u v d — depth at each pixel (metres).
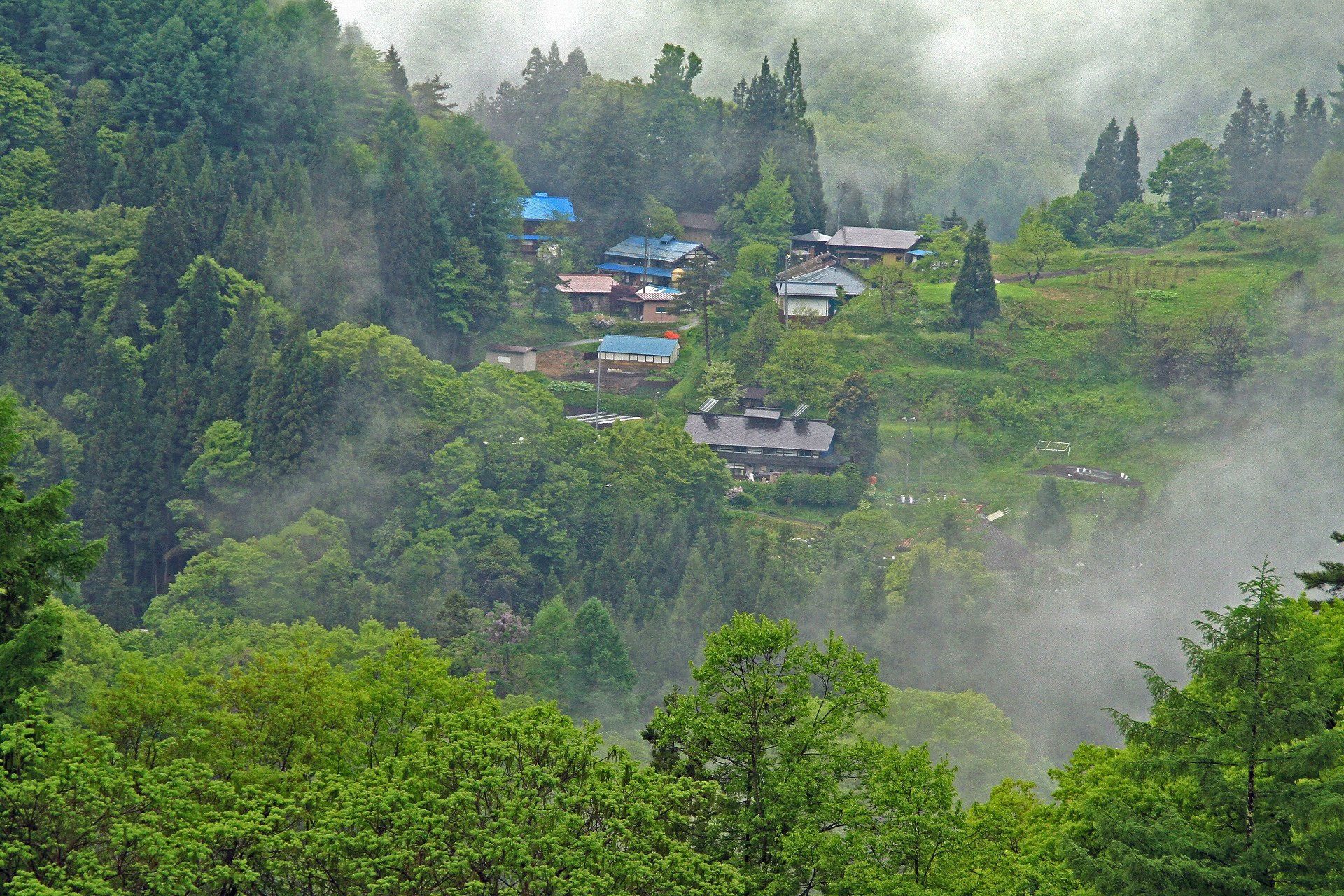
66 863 80.38
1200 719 84.31
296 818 91.00
